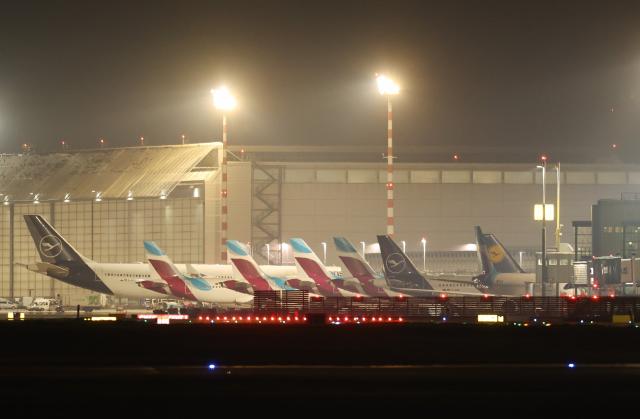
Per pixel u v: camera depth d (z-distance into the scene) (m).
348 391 107.81
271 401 101.50
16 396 104.44
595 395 104.94
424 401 101.56
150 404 99.81
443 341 159.88
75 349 153.50
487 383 113.56
